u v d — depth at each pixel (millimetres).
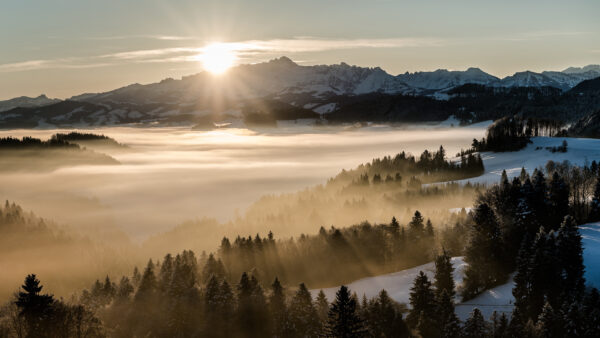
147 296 89312
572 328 62500
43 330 66812
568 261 74500
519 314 65625
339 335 57625
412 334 71250
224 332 81500
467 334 66125
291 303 81438
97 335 73625
